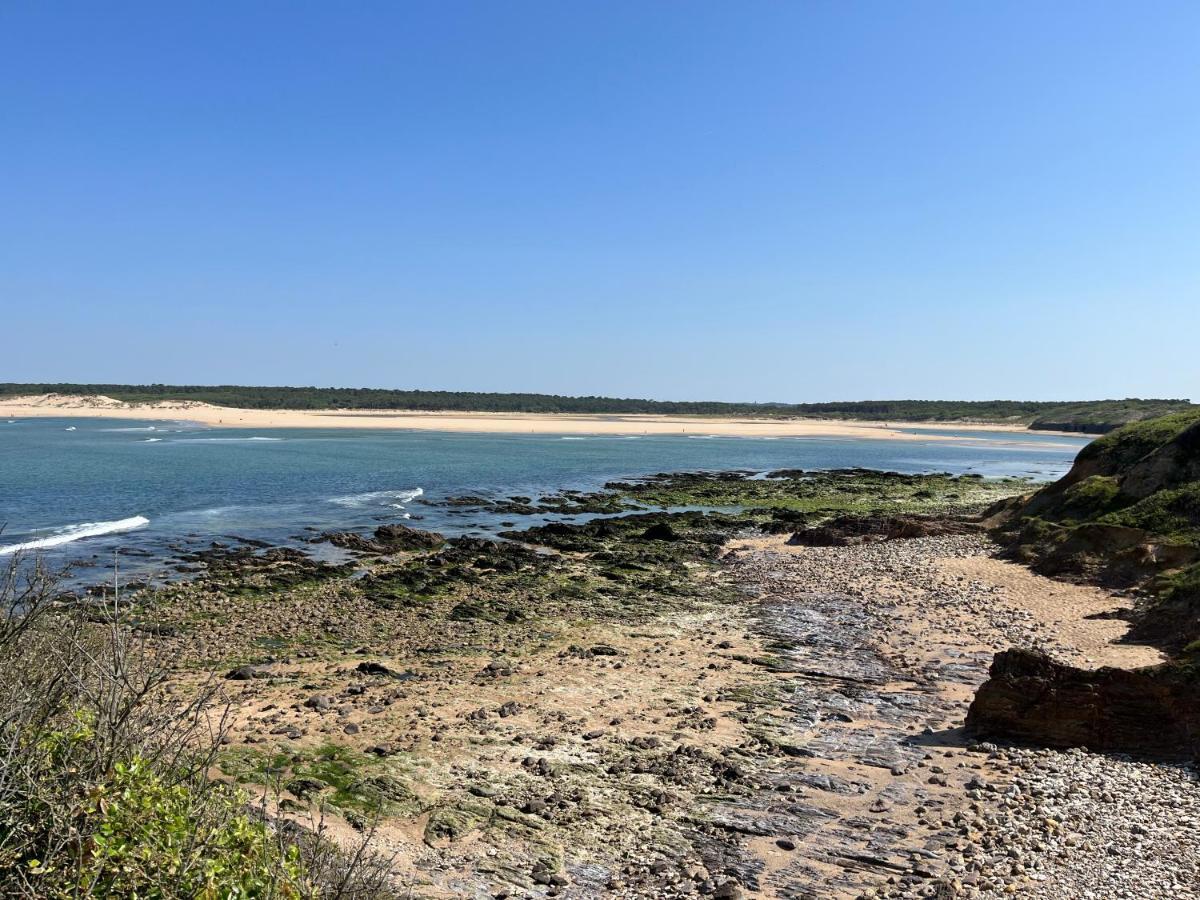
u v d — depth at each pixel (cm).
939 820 1245
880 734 1608
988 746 1520
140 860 530
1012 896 1025
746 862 1127
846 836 1198
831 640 2295
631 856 1141
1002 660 1602
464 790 1312
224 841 580
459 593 2859
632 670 2008
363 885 727
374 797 1259
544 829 1199
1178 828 1187
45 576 828
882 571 3183
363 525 4316
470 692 1809
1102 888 1038
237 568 3159
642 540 4022
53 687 629
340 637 2284
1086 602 2572
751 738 1580
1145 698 1491
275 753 1401
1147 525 2966
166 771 630
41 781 554
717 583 3084
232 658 2050
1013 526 3784
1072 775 1384
